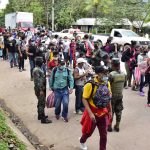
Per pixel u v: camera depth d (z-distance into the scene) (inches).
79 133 402.9
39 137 395.5
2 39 1064.8
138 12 1785.2
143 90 628.4
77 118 457.4
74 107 510.3
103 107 318.0
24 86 667.4
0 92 624.7
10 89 645.9
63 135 398.9
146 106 518.3
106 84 317.7
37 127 426.9
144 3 1798.7
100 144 324.5
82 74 462.0
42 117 441.4
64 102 439.5
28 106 526.0
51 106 446.9
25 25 1840.6
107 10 1807.3
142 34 1831.9
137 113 482.3
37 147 365.1
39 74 432.8
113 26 1797.5
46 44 823.7
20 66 838.5
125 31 1246.9
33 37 1000.2
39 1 2322.8
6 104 543.5
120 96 392.8
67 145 369.1
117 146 363.6
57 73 437.7
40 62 434.0
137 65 605.0
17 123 445.1
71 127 423.5
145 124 435.2
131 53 626.5
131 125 430.3
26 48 772.0
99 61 537.6
